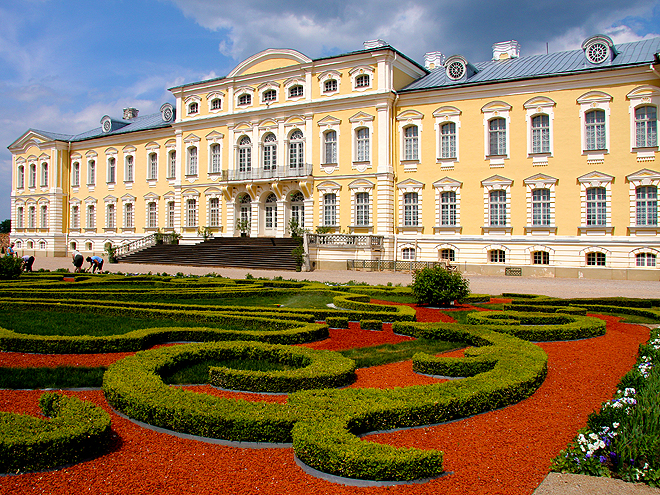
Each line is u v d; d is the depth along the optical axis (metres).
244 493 5.26
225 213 47.03
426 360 9.62
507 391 7.85
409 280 29.91
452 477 5.59
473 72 39.19
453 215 37.91
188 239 48.69
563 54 37.75
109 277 26.28
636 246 31.95
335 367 8.95
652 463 5.54
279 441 6.43
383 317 15.18
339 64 40.91
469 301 19.94
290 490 5.34
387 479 5.44
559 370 9.96
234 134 46.56
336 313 15.34
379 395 7.30
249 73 45.62
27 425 6.04
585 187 33.50
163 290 20.62
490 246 36.25
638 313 17.02
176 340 12.02
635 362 10.35
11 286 21.00
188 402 6.89
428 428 6.95
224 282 24.27
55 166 59.66
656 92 31.50
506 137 35.94
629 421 6.20
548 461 6.00
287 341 11.84
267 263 37.59
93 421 6.19
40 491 5.24
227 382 8.57
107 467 5.78
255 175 44.94
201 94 48.75
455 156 37.62
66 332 12.43
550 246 34.34
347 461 5.45
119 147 55.81
